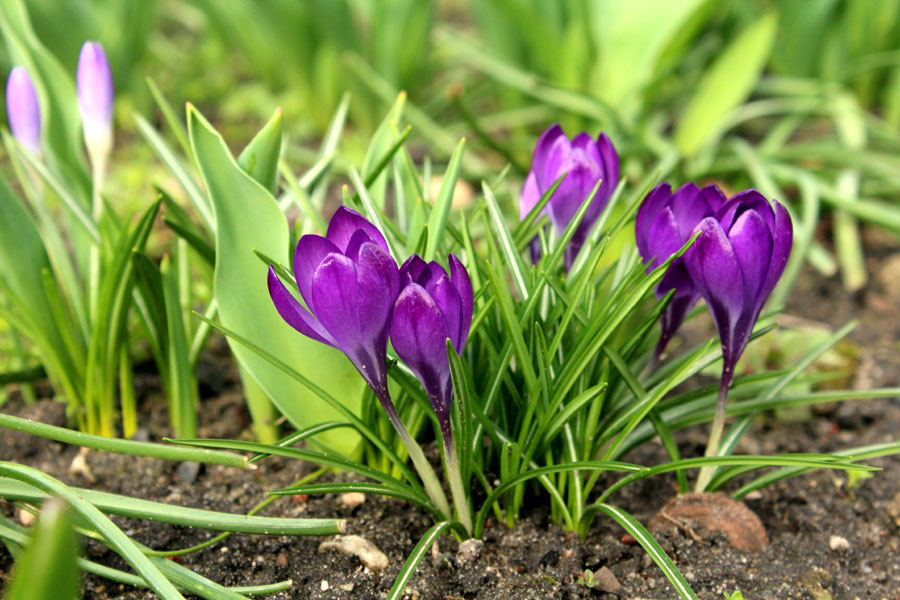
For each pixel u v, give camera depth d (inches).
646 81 33.8
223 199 22.6
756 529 23.2
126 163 35.7
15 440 24.9
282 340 23.1
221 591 21.7
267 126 22.9
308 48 39.2
